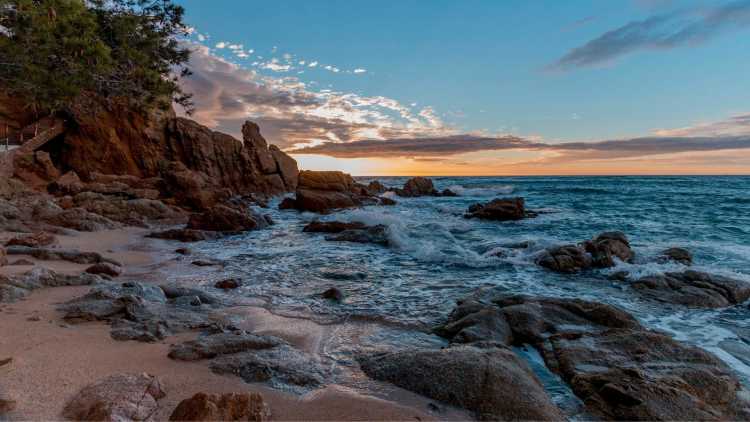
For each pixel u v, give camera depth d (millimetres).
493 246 14438
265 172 41375
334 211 28391
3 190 20609
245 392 4293
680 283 9312
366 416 4051
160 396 4070
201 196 24844
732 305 8375
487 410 4254
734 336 6762
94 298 6973
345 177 37531
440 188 58531
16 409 3564
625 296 8969
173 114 37875
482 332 6219
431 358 5066
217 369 4809
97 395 3771
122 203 21062
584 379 4887
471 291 9305
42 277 7875
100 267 9727
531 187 58531
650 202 33781
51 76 19984
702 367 5094
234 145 37719
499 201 25078
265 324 6895
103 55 21125
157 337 5668
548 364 5562
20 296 7027
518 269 11414
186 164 34906
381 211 28781
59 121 29891
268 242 16281
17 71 19328
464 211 28422
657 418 4156
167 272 10648
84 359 4785
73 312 6105
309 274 10867
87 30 21000
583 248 12164
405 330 6828
